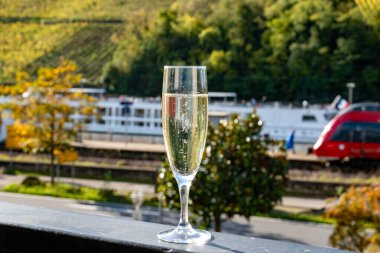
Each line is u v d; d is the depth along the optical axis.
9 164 27.70
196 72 1.45
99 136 39.09
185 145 1.45
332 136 28.52
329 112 37.09
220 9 64.19
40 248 1.53
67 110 23.22
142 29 66.81
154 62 64.94
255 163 11.69
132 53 65.56
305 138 37.03
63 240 1.49
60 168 26.66
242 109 38.31
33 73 67.00
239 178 11.55
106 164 31.50
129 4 69.00
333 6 59.94
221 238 1.43
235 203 11.62
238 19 63.25
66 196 20.88
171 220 17.31
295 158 30.91
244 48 62.84
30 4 70.75
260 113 37.88
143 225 1.55
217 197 11.53
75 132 23.47
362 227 9.71
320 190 23.08
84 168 26.31
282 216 17.78
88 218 1.62
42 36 70.06
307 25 60.38
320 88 59.28
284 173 11.94
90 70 66.00
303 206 20.09
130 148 33.97
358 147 28.30
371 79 57.81
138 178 25.47
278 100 60.59
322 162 28.84
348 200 9.81
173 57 64.69
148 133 39.00
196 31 64.62
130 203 19.83
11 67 67.94
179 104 1.45
